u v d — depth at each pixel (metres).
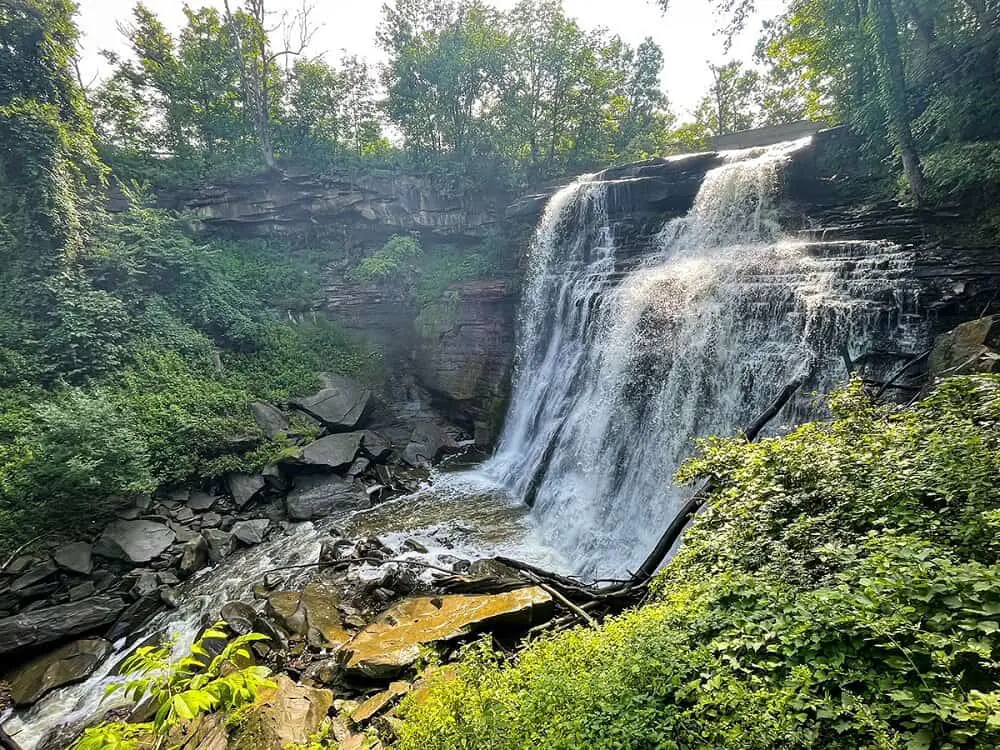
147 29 30.38
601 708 3.60
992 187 11.13
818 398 9.73
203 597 10.95
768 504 5.58
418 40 30.17
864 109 14.52
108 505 12.14
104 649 9.60
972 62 12.37
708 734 3.15
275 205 24.84
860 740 2.92
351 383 20.23
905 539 3.99
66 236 17.09
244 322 20.28
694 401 12.43
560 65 29.97
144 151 27.56
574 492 13.80
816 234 13.73
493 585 9.23
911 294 10.19
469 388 21.06
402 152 34.50
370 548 12.24
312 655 8.35
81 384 14.97
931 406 6.18
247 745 5.97
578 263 20.02
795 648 3.49
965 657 3.07
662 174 19.89
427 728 4.07
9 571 10.35
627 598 7.45
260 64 29.31
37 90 18.30
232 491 14.48
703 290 13.07
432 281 23.95
